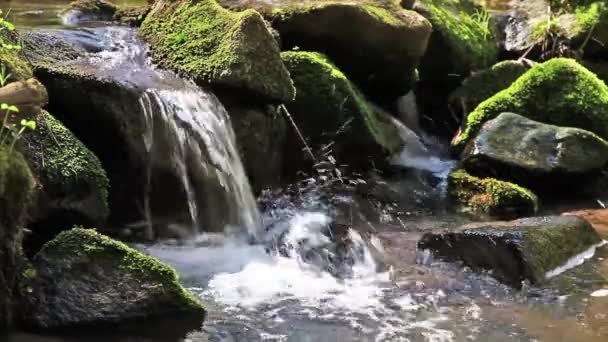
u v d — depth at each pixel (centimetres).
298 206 482
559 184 550
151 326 307
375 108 588
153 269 316
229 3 582
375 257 407
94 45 482
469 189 534
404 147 596
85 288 305
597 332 331
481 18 777
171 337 304
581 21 764
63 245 312
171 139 419
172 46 487
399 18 590
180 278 366
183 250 408
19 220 298
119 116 399
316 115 527
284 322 327
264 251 414
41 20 552
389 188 535
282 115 510
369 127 538
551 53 762
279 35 557
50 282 303
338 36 569
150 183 416
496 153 546
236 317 328
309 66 529
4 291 292
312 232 434
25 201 299
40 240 343
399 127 602
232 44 461
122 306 304
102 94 399
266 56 469
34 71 397
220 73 454
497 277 386
